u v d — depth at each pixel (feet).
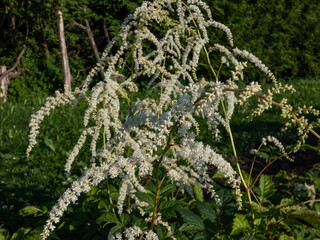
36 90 28.81
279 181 8.29
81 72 31.60
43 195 13.24
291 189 8.00
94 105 6.32
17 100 27.27
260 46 38.09
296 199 7.44
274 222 6.80
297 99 28.30
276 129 20.57
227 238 6.12
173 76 6.02
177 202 6.18
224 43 31.94
